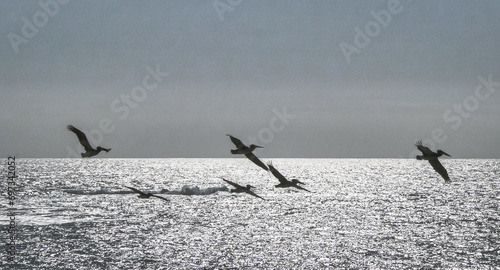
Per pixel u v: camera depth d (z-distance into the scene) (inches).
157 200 7155.5
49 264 3326.8
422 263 3449.8
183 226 4931.1
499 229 4874.5
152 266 3324.3
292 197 7829.7
